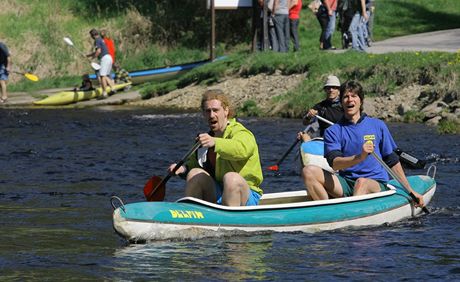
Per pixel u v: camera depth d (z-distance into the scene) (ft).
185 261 42.91
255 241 46.80
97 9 194.80
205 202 47.67
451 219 53.62
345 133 51.60
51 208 57.67
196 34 185.47
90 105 140.46
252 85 129.39
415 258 43.86
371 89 114.52
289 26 139.44
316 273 41.01
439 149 83.76
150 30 187.42
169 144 91.50
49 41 186.70
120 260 43.27
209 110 48.29
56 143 92.63
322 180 51.65
